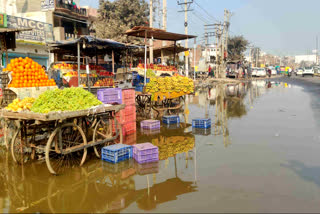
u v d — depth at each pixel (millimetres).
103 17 36719
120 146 6387
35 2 23609
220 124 10320
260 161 5949
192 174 5234
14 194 4422
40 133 6422
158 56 27906
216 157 6289
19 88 6922
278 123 10219
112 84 12977
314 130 8906
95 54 14602
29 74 7199
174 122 10758
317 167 5531
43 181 4980
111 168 5672
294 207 3891
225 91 25125
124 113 8680
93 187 4695
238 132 8891
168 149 7031
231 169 5473
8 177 5184
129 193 4434
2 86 7207
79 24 27562
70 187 4699
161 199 4199
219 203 4031
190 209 3859
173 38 18578
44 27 21250
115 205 4020
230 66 61781
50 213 3801
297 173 5215
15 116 5602
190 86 13180
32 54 20109
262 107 14617
